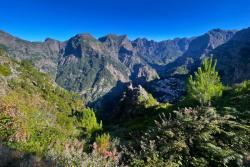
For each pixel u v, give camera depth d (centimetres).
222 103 2372
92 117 3294
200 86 2859
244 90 2766
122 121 6019
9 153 856
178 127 1317
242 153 1220
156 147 1221
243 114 1727
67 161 1048
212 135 1328
